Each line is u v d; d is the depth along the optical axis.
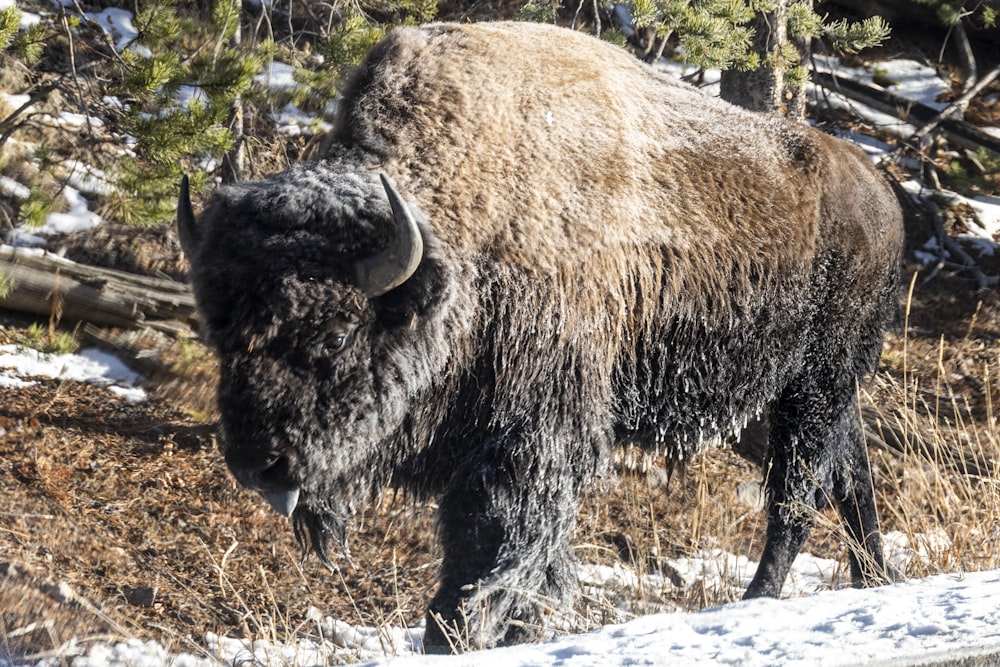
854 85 45.41
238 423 13.54
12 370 26.59
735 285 18.31
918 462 22.83
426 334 14.77
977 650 9.21
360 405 14.22
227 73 24.09
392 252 13.74
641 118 17.81
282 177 14.90
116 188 25.84
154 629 18.97
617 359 17.22
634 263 17.03
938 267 38.59
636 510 23.67
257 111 33.59
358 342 14.10
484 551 15.55
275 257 13.73
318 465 14.05
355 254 14.09
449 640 13.95
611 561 22.95
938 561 19.03
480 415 15.95
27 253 27.59
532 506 15.78
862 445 21.52
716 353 18.39
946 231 40.81
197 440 26.09
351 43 26.80
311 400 13.75
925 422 29.97
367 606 21.58
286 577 22.33
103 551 21.52
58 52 34.53
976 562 18.94
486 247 15.66
